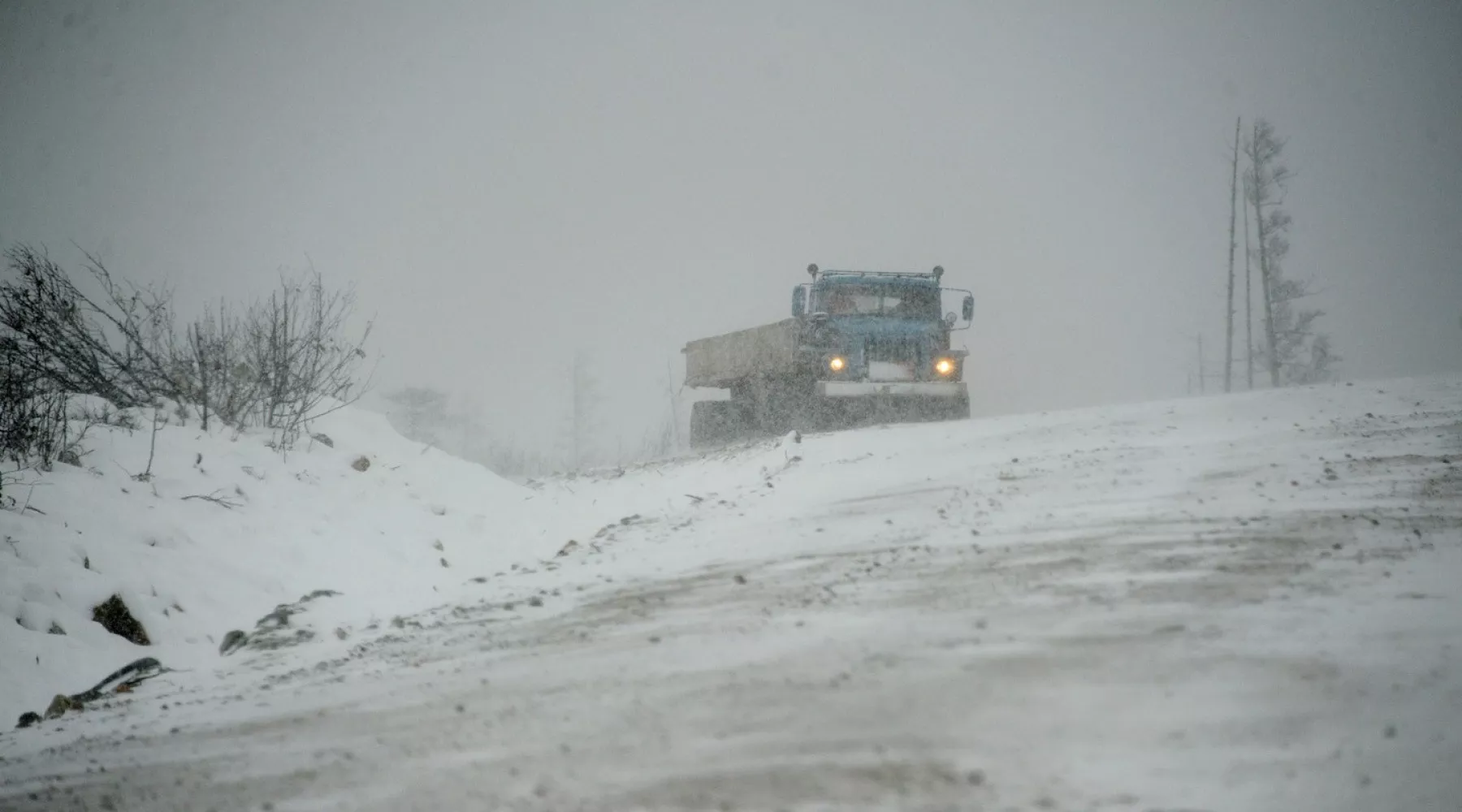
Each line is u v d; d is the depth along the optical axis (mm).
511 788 9312
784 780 8727
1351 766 8133
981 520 21047
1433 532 16109
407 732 11602
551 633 16016
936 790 8273
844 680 11164
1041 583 14930
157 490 27484
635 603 17281
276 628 21000
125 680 19266
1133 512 20094
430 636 17516
